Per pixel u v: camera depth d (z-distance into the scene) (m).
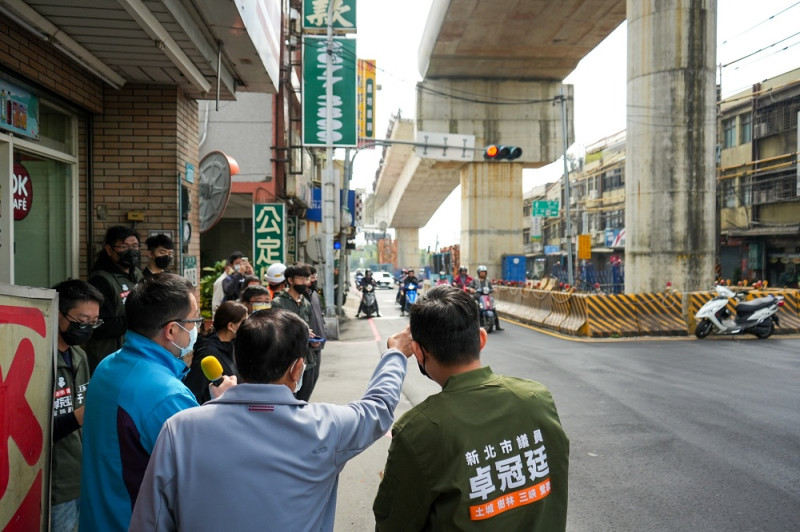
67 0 3.83
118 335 3.74
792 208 22.44
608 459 4.62
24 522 1.83
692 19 14.37
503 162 31.91
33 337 1.89
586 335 12.27
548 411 1.62
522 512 1.50
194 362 3.18
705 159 14.48
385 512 1.54
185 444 1.45
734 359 9.17
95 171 5.80
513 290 18.52
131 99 5.84
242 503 1.41
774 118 22.98
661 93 14.56
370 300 18.03
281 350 1.55
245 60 5.84
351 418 1.63
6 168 4.28
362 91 20.03
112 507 1.80
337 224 16.94
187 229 6.27
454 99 31.28
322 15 13.28
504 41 26.38
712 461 4.55
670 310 12.34
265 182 13.30
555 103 31.62
